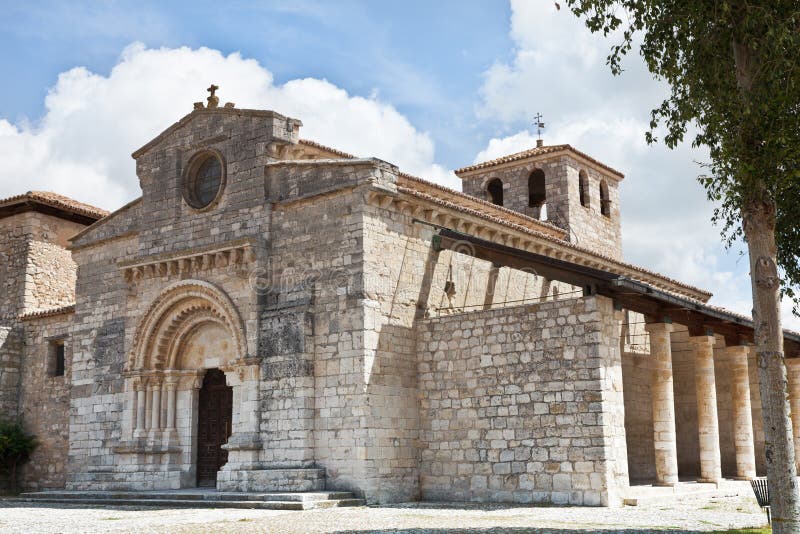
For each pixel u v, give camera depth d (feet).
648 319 92.58
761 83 52.26
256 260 96.43
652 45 57.26
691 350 122.62
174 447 102.99
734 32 53.47
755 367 124.67
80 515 80.18
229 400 102.06
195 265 102.42
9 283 140.26
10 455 126.52
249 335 94.99
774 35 50.42
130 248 114.11
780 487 50.57
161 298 104.88
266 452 91.25
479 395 89.25
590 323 82.53
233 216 101.09
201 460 103.14
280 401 91.25
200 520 71.10
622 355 114.83
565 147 152.35
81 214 147.02
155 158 111.75
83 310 118.73
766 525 60.75
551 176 154.10
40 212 142.72
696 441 120.37
